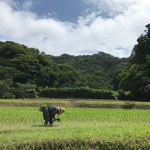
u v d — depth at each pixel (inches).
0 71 1576.0
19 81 1665.8
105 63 3307.1
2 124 407.5
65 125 397.7
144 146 237.9
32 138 249.9
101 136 253.1
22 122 435.8
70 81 2194.9
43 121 452.1
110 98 1268.5
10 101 889.5
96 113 596.7
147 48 1397.6
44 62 2058.3
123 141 242.4
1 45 2066.9
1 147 233.5
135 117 531.2
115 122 446.0
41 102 900.0
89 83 2389.3
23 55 1862.7
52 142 245.6
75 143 245.3
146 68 1277.1
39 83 1815.9
